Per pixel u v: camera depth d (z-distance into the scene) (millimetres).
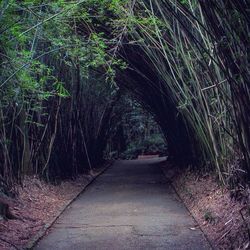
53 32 6027
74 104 10547
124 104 18484
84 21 7082
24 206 6641
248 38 3883
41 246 4848
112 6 6168
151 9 6332
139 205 7227
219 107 6027
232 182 5852
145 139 23891
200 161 8570
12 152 7105
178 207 6984
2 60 5277
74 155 10969
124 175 13094
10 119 6777
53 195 8203
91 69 10516
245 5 3676
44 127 8516
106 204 7457
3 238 4973
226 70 4324
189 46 6254
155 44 7191
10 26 4949
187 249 4629
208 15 4145
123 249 4660
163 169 13711
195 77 6523
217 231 5141
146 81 10875
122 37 7602
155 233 5281
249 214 4660
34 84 5715
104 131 16594
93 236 5211
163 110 12102
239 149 5262
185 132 10000
